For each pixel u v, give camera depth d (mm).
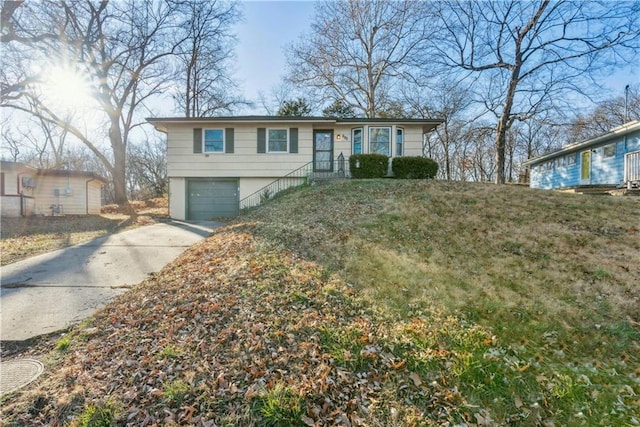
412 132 15367
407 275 4723
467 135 20016
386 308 3756
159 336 3328
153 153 34281
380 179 12586
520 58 16641
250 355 2943
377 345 3062
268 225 7898
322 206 9117
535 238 6117
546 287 4320
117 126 19672
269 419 2307
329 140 15461
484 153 30922
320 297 3957
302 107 24281
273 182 14547
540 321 3520
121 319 3797
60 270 5949
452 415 2379
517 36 16547
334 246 5953
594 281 4449
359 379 2691
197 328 3404
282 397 2453
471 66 17859
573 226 6695
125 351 3119
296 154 14609
